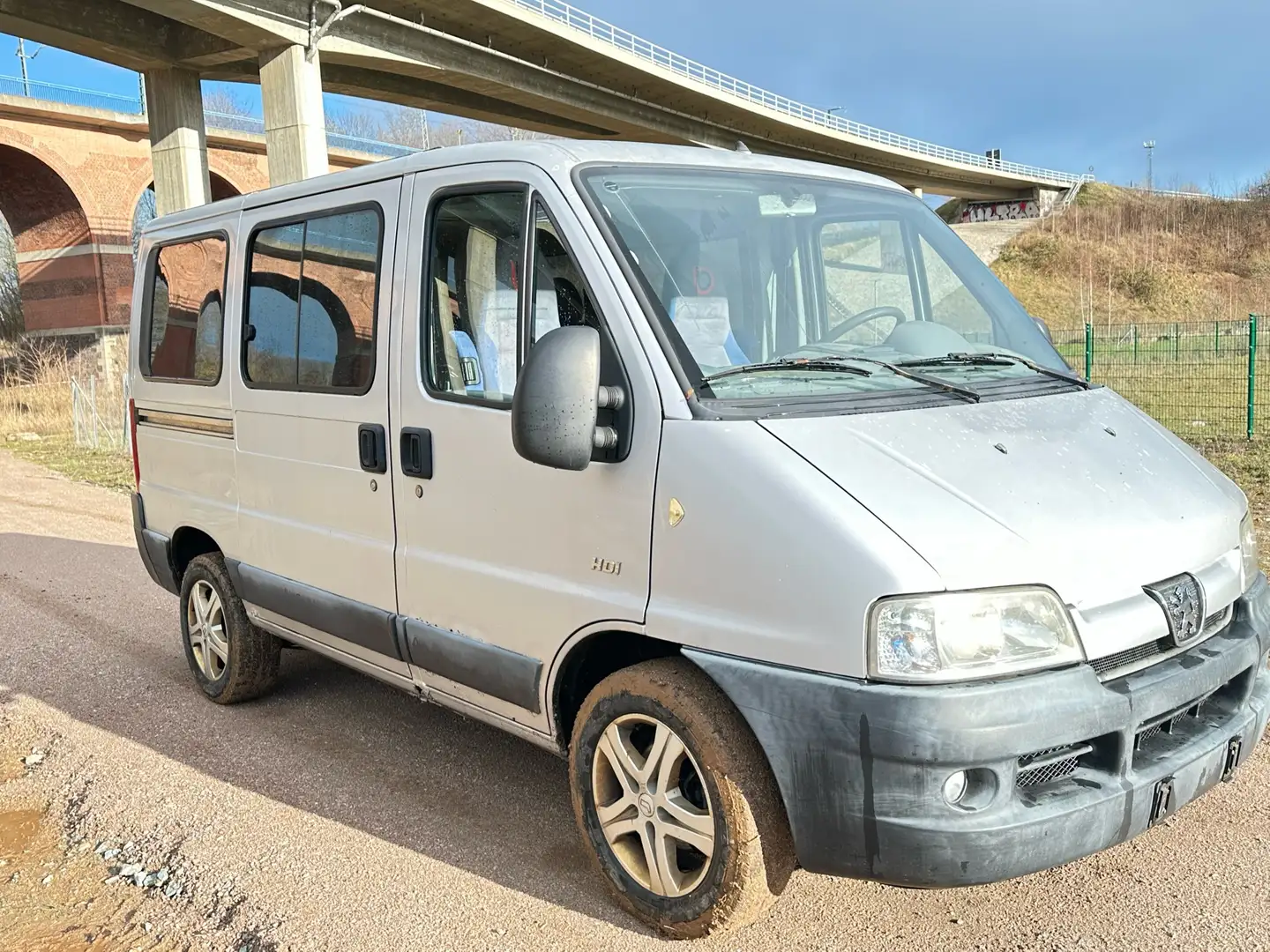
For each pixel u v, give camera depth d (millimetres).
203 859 3654
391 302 3803
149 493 5605
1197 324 23562
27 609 7113
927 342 3641
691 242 3299
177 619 6848
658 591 2939
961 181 76000
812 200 3779
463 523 3553
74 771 4461
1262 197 71438
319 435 4184
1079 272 65688
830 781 2561
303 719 5004
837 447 2777
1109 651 2615
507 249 3383
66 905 3430
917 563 2488
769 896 2855
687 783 3002
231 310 4750
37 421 22109
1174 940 2945
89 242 44062
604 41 38094
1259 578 3271
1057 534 2658
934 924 3088
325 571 4238
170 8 25703
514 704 3443
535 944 3053
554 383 2812
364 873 3512
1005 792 2484
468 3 32375
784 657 2641
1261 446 11492
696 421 2869
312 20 28766
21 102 39875
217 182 47906
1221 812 3666
